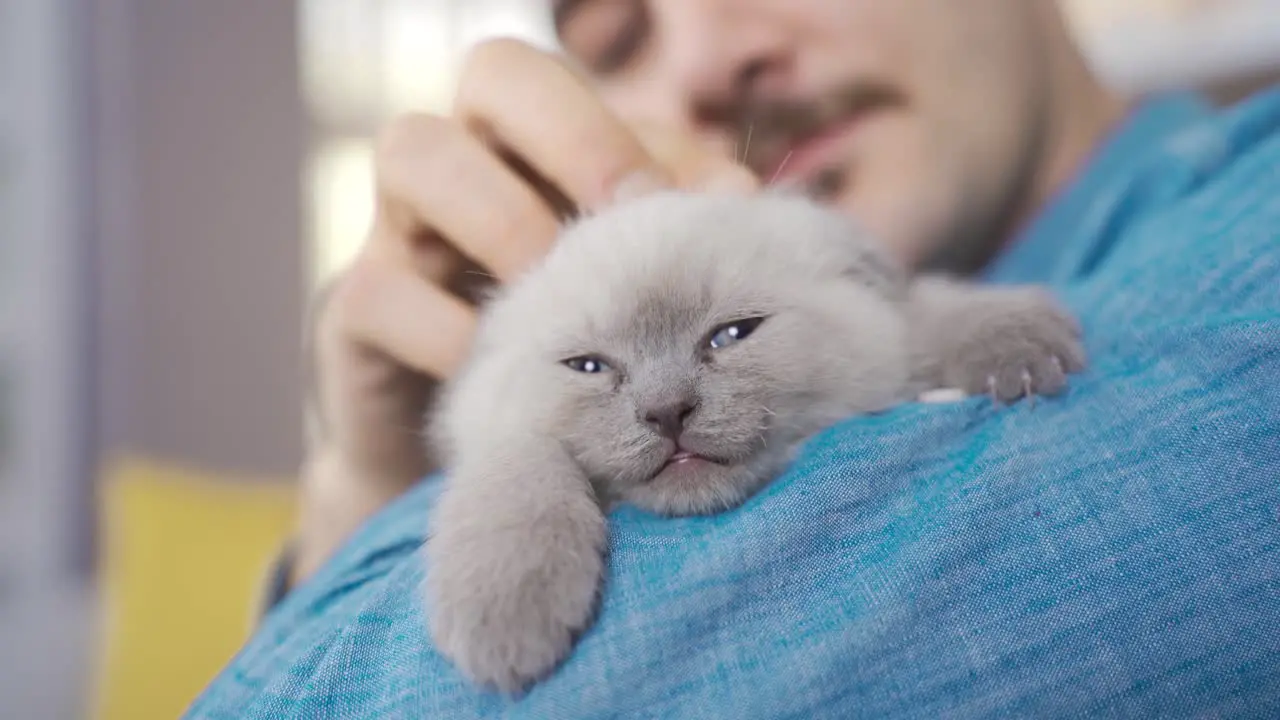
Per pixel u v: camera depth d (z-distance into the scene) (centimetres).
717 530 20
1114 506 20
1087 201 33
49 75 79
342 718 20
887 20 33
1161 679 19
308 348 33
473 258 26
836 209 29
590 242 25
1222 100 71
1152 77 78
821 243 26
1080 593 19
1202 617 19
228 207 89
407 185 26
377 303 27
